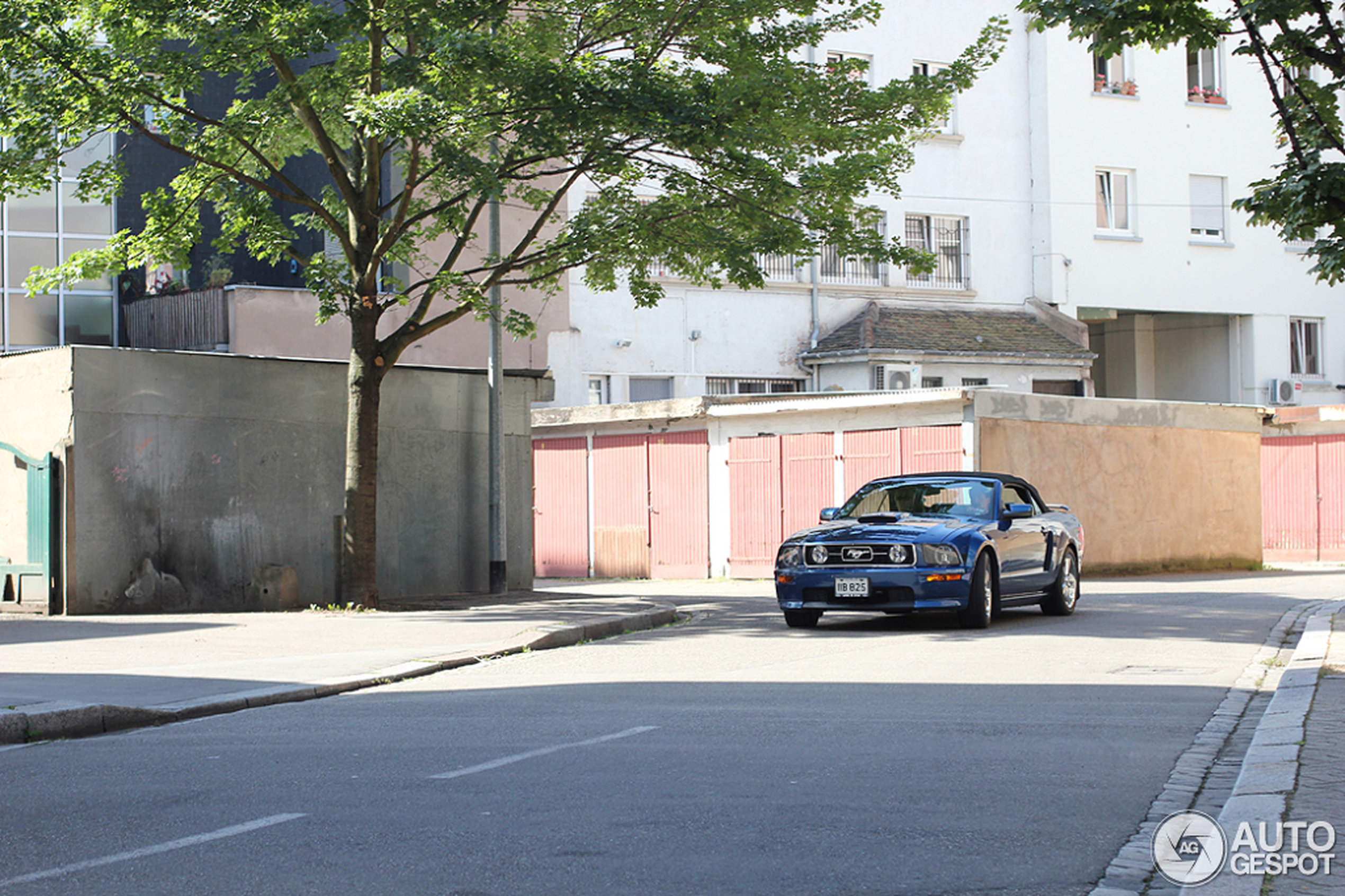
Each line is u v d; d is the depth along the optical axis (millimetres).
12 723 8273
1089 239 36625
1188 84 38156
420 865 4945
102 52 15555
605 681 10477
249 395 17953
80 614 16328
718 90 16469
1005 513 14672
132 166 29250
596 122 15492
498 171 16484
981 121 35969
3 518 17344
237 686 10164
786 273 33500
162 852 5215
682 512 27703
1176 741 7426
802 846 5188
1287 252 39125
